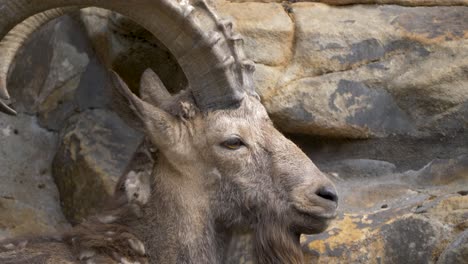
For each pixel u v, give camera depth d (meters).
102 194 23.89
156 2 17.33
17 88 26.08
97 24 24.72
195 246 17.81
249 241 18.16
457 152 22.84
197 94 18.06
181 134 17.89
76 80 25.48
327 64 23.30
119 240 17.59
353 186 23.03
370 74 23.28
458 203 20.78
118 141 24.53
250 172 17.88
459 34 23.25
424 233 20.47
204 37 17.58
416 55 23.27
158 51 23.98
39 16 18.64
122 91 17.77
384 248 20.56
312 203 17.61
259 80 23.03
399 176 23.14
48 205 24.97
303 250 20.53
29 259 17.08
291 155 17.95
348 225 21.02
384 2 24.11
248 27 23.47
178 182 17.95
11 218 24.34
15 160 25.22
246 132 17.92
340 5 24.22
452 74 22.84
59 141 25.30
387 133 23.31
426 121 23.08
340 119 23.16
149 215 17.95
